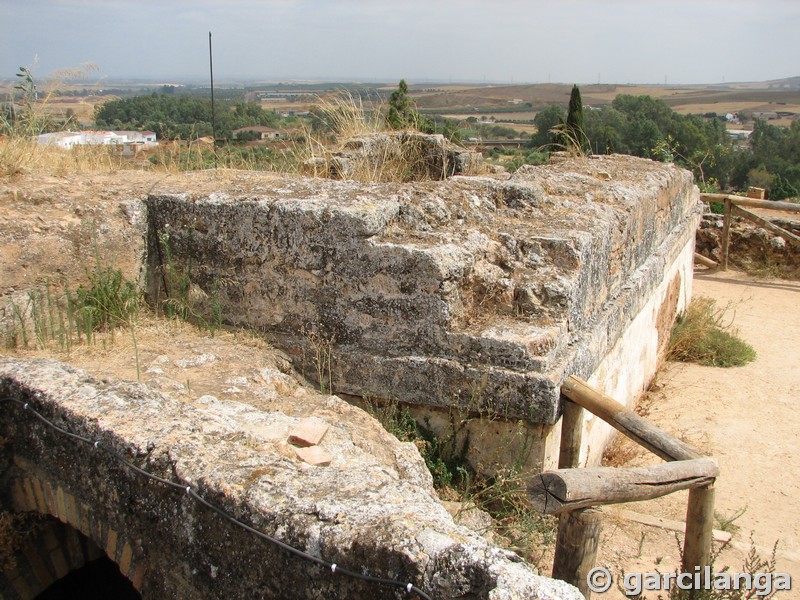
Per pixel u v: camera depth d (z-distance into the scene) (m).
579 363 4.45
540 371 4.04
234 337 4.89
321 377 4.60
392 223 4.66
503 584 1.95
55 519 3.84
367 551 2.18
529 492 3.20
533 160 9.89
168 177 6.03
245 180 5.87
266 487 2.55
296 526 2.34
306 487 2.57
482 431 4.26
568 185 6.24
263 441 3.09
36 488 3.50
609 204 5.90
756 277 11.80
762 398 7.12
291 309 4.77
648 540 4.41
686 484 3.46
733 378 7.66
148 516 2.88
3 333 4.60
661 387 7.38
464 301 4.45
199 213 4.98
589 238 4.81
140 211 5.20
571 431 4.21
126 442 2.90
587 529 3.28
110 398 3.28
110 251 5.11
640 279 6.18
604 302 5.39
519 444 4.17
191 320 5.18
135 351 4.53
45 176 5.65
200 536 2.66
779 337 9.01
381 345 4.48
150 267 5.33
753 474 5.62
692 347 8.26
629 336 6.09
